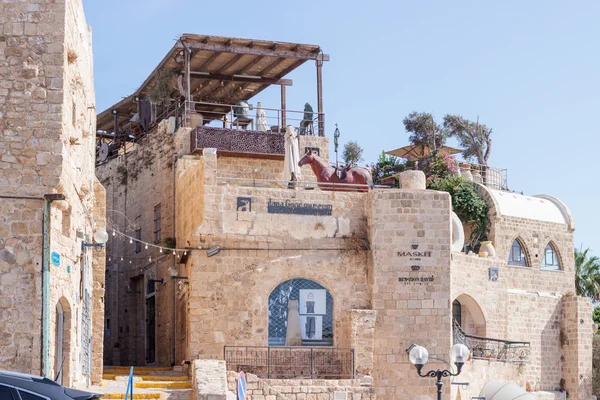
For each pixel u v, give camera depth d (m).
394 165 66.62
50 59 26.64
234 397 33.75
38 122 26.38
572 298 53.16
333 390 35.78
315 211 38.34
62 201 26.67
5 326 25.56
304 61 47.03
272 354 37.12
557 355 52.88
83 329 32.41
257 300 37.34
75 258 30.00
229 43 44.81
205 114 51.84
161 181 45.69
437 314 37.91
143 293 47.34
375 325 37.62
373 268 37.97
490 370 44.34
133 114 54.53
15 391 18.05
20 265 25.86
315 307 37.91
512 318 50.72
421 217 38.34
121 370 37.94
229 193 37.53
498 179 61.09
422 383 37.47
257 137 44.81
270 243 37.69
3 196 26.00
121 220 50.84
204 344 36.75
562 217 56.03
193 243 37.09
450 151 71.38
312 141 46.31
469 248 53.28
